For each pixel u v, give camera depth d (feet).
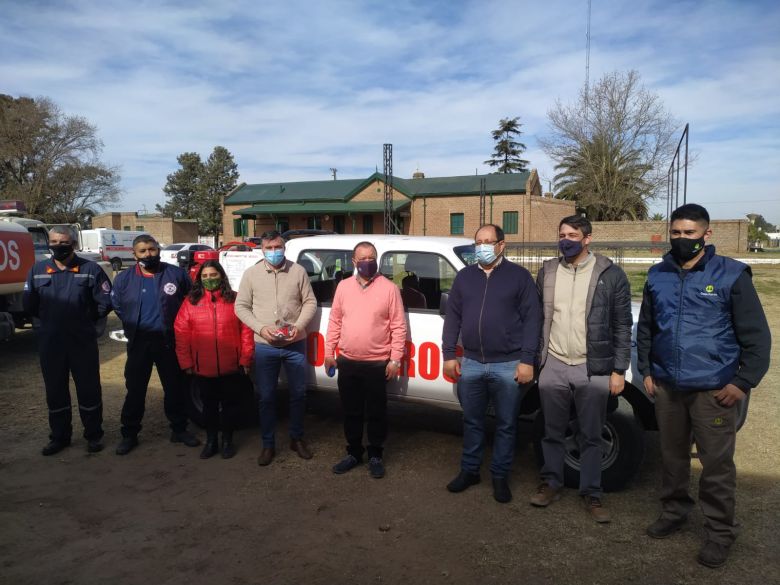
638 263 80.53
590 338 11.64
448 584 9.71
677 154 48.21
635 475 14.25
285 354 14.84
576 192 132.57
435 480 13.97
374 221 125.29
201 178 209.97
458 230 119.34
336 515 12.18
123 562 10.39
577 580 9.82
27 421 18.26
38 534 11.40
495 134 201.05
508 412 12.50
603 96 124.36
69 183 153.07
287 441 16.69
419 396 14.87
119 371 25.11
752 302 9.76
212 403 15.24
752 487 13.41
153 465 14.89
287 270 14.69
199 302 14.73
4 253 24.90
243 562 10.39
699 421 10.23
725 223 104.17
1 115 148.66
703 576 9.90
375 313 13.53
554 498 12.85
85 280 15.35
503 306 12.21
